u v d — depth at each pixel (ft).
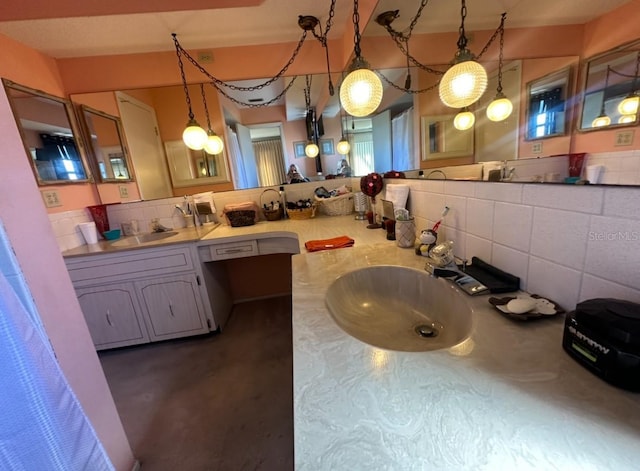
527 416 1.36
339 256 4.09
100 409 3.28
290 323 7.30
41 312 2.67
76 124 6.70
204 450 4.01
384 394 1.56
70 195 6.50
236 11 5.39
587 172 1.98
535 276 2.38
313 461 1.22
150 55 6.65
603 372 1.50
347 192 7.93
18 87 5.58
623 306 1.57
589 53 1.94
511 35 2.71
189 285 6.45
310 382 1.69
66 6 4.12
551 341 1.88
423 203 4.33
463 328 2.43
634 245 1.65
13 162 2.53
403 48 4.66
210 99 7.18
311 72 6.99
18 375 1.61
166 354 6.33
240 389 5.13
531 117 2.49
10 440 1.61
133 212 7.53
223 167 7.79
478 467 1.15
